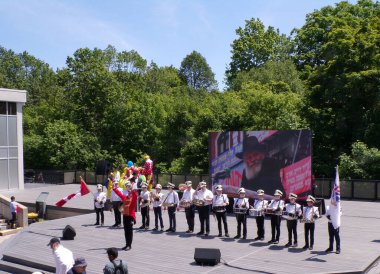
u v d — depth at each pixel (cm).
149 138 5600
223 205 1838
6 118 3681
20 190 3697
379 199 2870
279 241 1769
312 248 1627
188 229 1955
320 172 3838
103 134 5816
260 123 4309
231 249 1638
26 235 1970
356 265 1410
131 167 2409
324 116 4009
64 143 5275
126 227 1652
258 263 1446
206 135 4262
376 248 1644
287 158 2208
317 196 3045
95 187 3822
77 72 6022
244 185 2330
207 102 5347
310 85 4178
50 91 8588
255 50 7431
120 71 7681
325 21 5750
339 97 3841
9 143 3694
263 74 5847
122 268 987
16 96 3719
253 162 2300
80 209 2720
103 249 1681
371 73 3616
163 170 4647
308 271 1346
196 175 3444
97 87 5856
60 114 6294
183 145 4819
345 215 2350
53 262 1530
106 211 2567
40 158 5384
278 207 1697
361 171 3231
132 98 6059
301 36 6006
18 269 1547
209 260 1442
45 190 3681
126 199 1658
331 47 4103
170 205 1952
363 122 3797
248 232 1948
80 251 1655
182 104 5162
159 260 1512
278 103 4341
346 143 4012
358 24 4394
